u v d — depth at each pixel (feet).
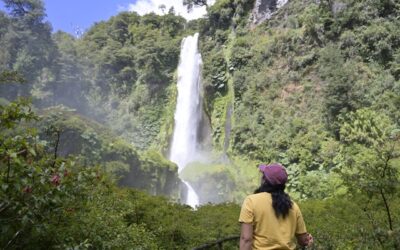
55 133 23.47
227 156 124.67
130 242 23.59
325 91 100.48
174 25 197.26
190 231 33.63
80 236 17.81
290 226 11.83
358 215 30.48
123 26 198.49
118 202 28.84
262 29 141.08
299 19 124.88
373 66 99.60
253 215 11.83
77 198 16.44
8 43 157.28
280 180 12.09
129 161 97.76
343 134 86.43
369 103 91.91
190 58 168.14
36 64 157.69
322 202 41.78
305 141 97.91
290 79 117.29
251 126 117.91
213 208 42.60
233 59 139.03
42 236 15.06
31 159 14.10
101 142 94.32
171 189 109.29
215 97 146.41
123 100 173.88
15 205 12.86
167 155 152.15
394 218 24.40
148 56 171.83
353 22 108.88
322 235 23.38
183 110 158.92
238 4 156.25
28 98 15.06
